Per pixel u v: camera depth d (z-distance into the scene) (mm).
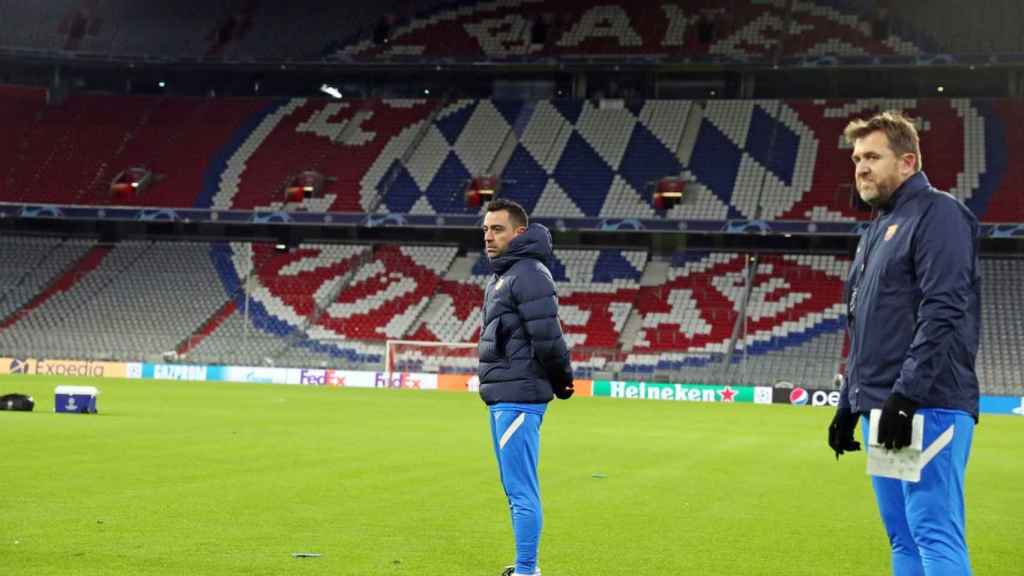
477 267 65688
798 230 59750
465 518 13109
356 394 47812
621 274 63312
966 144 62719
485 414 35812
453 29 72812
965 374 6410
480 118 70750
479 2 74688
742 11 70188
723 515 14195
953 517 6320
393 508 13836
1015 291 57656
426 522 12734
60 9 74250
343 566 9984
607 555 11062
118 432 24047
